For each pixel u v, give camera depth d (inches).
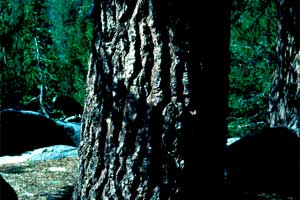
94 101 106.5
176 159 100.6
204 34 100.8
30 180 236.8
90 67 109.4
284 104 292.7
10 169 269.0
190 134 100.7
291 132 219.8
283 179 195.8
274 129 220.7
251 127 434.9
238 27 444.8
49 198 201.9
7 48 625.6
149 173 101.0
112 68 103.3
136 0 99.4
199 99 100.7
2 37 622.2
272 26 438.0
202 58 100.7
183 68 99.0
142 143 100.9
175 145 100.1
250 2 431.8
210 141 103.7
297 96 282.5
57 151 305.4
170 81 99.4
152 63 99.7
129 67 100.9
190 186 101.9
